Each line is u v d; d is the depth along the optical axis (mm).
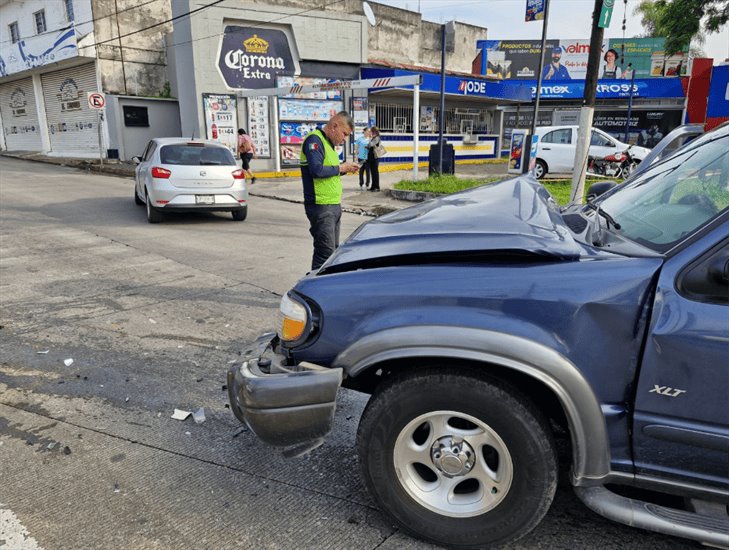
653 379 2084
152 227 9914
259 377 2383
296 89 16250
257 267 7297
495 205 2857
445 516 2363
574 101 32781
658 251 2264
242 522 2613
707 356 2006
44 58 22125
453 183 14953
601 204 3158
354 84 15344
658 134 32438
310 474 3002
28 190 14133
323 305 2383
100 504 2730
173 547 2445
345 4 24172
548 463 2203
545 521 2592
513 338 2104
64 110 23891
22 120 26953
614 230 2662
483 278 2215
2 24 25078
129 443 3281
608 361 2121
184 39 17906
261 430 2387
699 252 2066
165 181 9812
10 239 8586
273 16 18609
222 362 4395
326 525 2596
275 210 12477
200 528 2568
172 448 3236
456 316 2182
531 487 2221
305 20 19266
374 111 22531
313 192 5480
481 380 2213
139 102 21719
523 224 2500
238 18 18094
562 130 16828
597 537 2490
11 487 2855
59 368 4242
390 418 2336
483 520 2318
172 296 6012
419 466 2498
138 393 3879
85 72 21984
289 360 2492
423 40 31266
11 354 4469
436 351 2176
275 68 19109
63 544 2453
